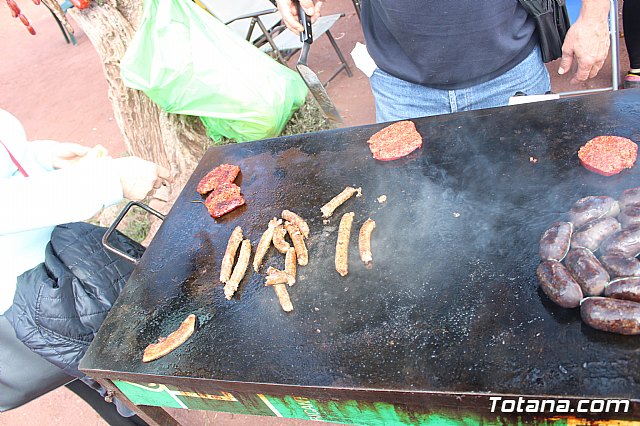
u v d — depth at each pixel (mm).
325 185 2168
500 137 2035
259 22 4645
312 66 6000
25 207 1749
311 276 1816
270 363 1568
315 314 1674
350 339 1549
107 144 6113
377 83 2693
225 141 4180
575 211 1563
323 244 1922
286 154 2445
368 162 2201
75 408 3322
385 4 2219
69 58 9031
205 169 2576
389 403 1416
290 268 1836
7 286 2174
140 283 2070
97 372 1793
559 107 2051
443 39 2211
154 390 1820
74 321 2117
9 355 2215
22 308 2088
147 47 3359
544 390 1223
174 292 1969
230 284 1859
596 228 1453
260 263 1951
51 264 2184
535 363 1291
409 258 1730
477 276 1576
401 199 1961
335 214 2023
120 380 1812
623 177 1688
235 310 1799
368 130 2381
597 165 1718
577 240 1479
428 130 2215
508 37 2232
